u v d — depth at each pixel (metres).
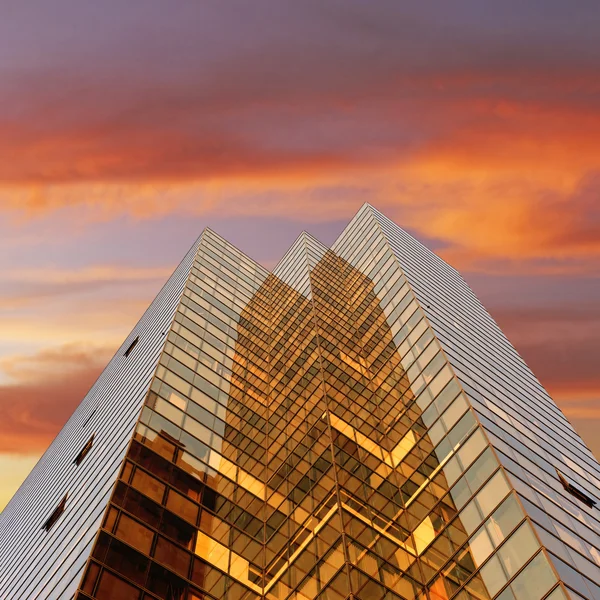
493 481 29.22
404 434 37.72
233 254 80.38
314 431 38.22
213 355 50.00
